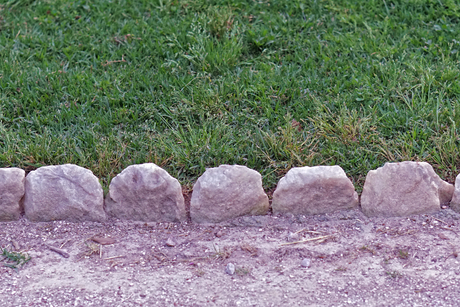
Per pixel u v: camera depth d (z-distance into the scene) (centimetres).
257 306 272
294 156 377
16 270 304
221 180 339
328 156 382
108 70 469
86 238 332
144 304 276
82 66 479
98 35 513
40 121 416
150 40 495
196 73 462
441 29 494
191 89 439
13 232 337
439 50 469
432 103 414
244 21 525
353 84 439
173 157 381
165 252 319
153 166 343
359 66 461
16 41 503
